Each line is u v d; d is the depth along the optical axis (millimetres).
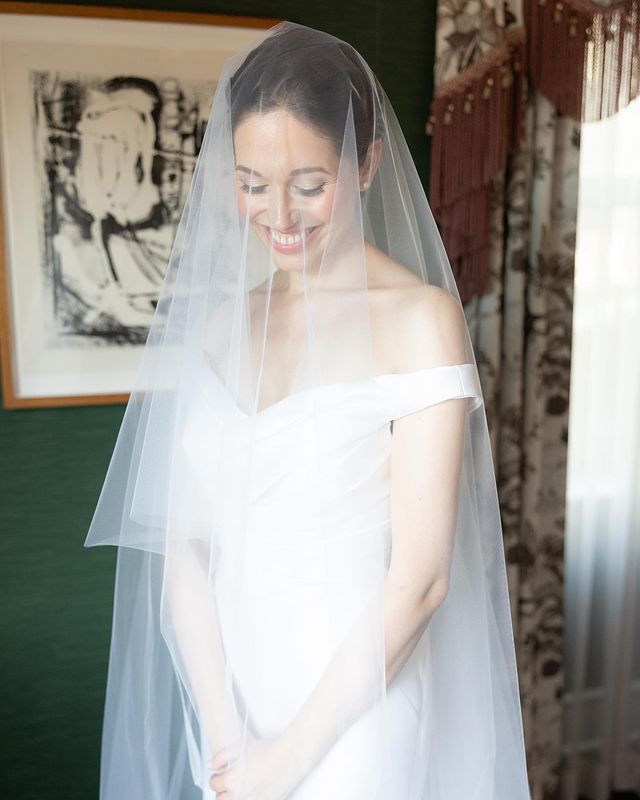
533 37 2012
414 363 1117
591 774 2521
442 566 1112
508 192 2096
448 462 1101
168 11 1842
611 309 2309
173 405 1245
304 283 1107
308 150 1051
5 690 2031
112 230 1891
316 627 1147
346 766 1116
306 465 1125
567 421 2279
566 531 2404
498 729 1307
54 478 1980
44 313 1889
